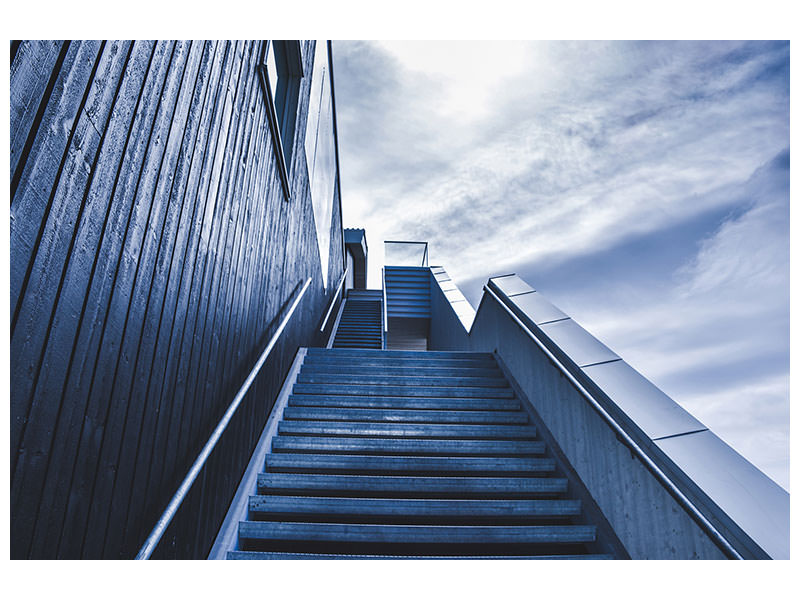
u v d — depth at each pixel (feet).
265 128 11.76
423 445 11.97
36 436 3.67
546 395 12.91
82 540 4.38
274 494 10.23
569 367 10.64
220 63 8.02
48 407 3.81
